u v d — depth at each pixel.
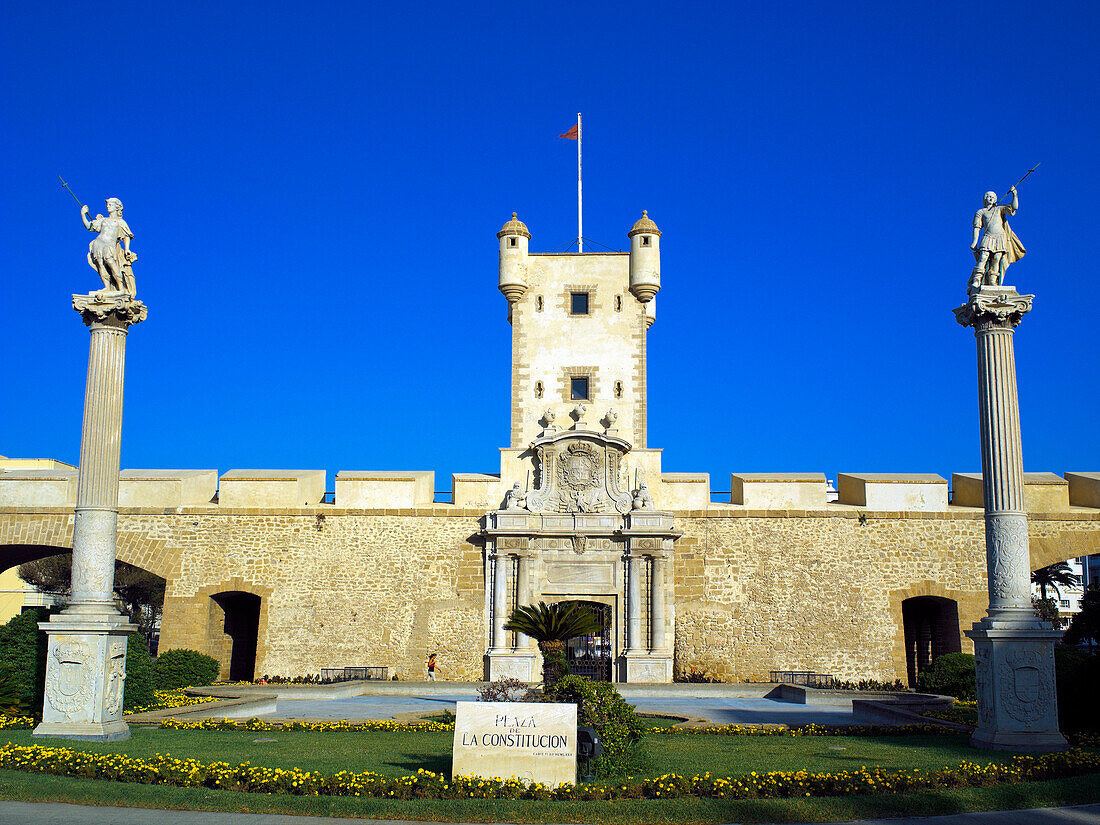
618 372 42.38
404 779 14.13
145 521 39.28
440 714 24.67
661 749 18.73
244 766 14.91
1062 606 75.25
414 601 38.84
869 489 39.91
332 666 38.34
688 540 39.41
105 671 18.86
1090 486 40.66
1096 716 21.45
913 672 43.94
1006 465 19.91
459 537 39.38
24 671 21.44
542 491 39.59
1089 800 14.27
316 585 38.91
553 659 23.70
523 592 38.50
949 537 39.28
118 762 15.17
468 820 12.95
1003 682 18.73
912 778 14.66
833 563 39.16
